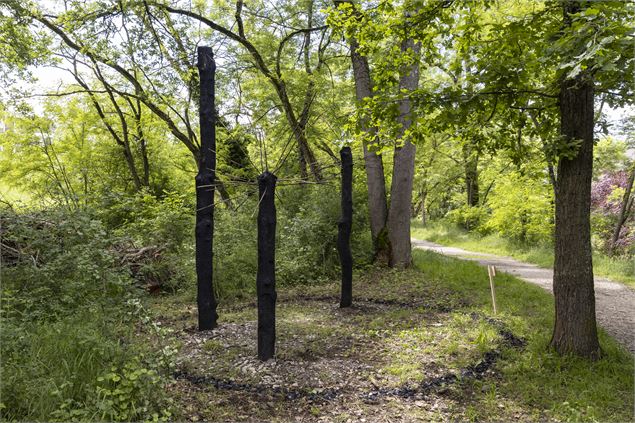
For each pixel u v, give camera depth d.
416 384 5.01
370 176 12.88
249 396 4.69
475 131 6.04
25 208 8.34
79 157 16.61
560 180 5.66
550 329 6.66
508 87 5.13
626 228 15.72
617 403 4.59
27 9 12.37
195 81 14.29
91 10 12.59
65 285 6.12
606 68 3.60
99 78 16.05
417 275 11.32
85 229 6.75
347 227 8.50
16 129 15.62
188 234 11.72
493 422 4.28
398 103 5.50
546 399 4.69
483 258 16.58
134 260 9.52
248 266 10.33
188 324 7.29
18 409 3.44
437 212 41.50
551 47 4.05
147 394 3.78
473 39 5.80
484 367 5.43
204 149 7.04
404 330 6.89
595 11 3.77
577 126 5.34
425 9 5.75
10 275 6.25
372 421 4.25
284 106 13.81
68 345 4.26
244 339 6.42
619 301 9.31
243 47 15.50
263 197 5.79
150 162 19.00
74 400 3.67
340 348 6.13
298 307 8.56
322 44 15.75
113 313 5.51
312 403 4.60
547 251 16.94
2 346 3.98
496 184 20.23
